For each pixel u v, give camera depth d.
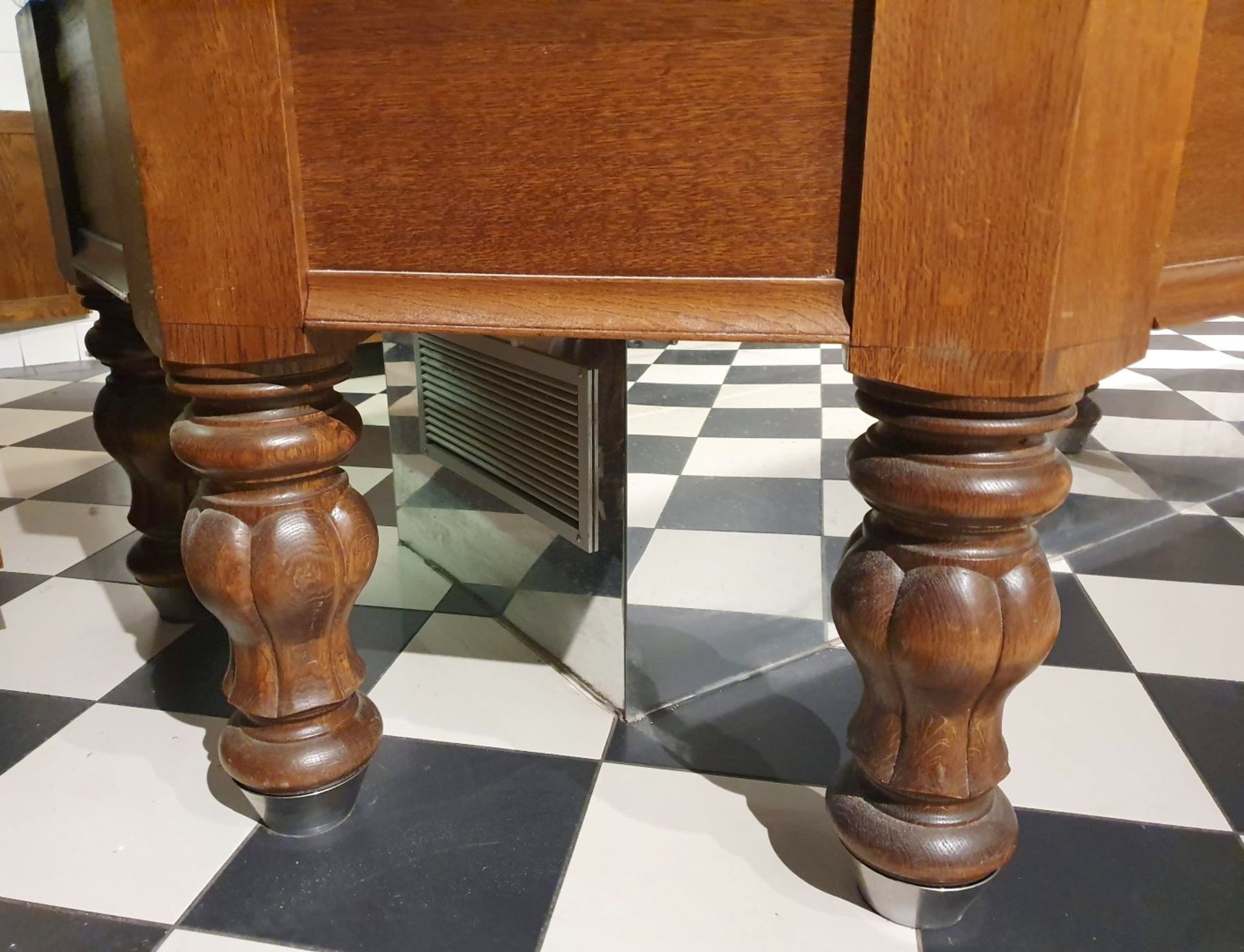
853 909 0.68
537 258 0.51
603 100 0.47
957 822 0.61
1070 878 0.72
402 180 0.51
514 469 1.03
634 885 0.70
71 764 0.87
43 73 0.88
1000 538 0.54
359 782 0.78
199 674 1.03
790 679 1.01
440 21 0.48
